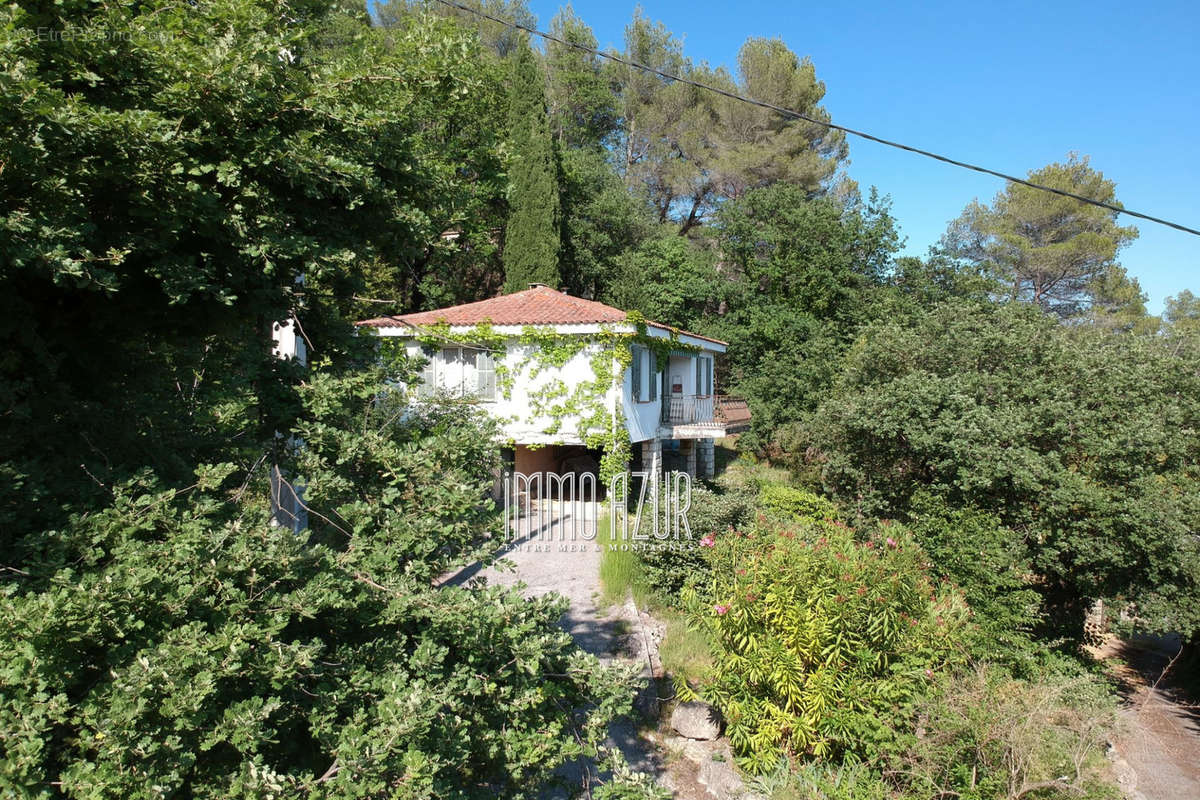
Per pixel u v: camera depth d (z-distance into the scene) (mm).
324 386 5086
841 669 7836
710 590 9789
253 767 3238
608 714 5199
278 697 3652
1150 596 11500
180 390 5465
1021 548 11273
